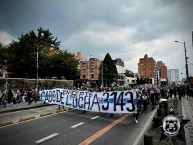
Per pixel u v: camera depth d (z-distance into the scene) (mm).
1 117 13992
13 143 7926
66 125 11438
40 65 52031
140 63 158625
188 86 35125
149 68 154375
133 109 13125
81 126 11242
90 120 13133
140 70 158250
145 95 18609
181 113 15375
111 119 13695
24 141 8219
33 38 57562
